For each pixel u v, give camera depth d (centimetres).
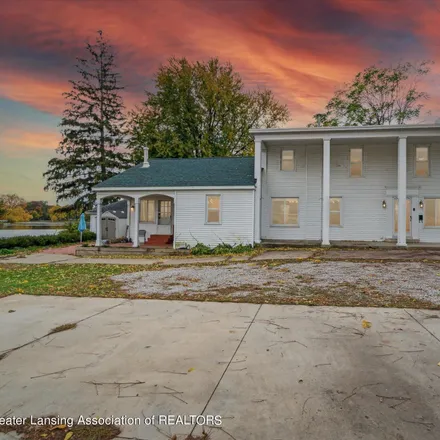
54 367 330
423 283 719
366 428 226
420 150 1697
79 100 3462
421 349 360
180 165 1988
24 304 592
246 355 353
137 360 344
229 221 1667
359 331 421
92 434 228
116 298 634
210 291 686
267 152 1822
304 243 1645
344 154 1756
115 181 1816
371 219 1728
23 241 2103
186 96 3002
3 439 225
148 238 1902
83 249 1664
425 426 227
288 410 250
